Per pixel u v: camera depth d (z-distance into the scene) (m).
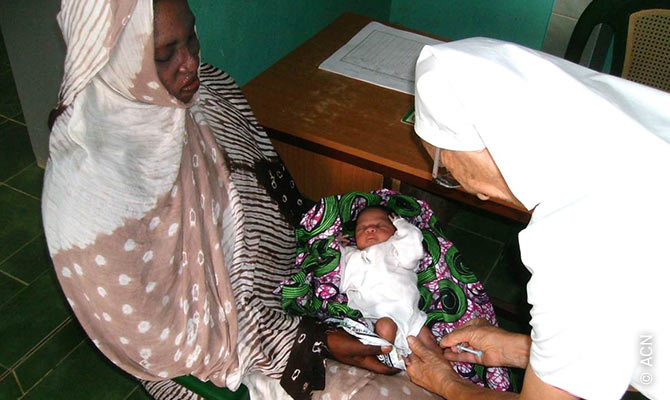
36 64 2.14
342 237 1.72
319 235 1.61
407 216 1.68
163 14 0.93
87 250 1.04
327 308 1.51
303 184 1.84
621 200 0.77
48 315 2.02
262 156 1.50
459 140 0.90
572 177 0.81
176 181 1.12
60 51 2.04
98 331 1.18
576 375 0.80
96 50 0.90
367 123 1.67
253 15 1.83
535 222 0.83
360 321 1.48
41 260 2.20
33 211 2.38
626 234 0.76
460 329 1.38
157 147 1.08
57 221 1.03
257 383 1.38
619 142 0.79
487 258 2.33
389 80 1.84
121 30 0.90
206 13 1.64
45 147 2.45
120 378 1.86
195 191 1.19
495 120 0.82
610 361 0.78
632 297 0.76
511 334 1.30
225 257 1.32
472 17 2.58
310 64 1.90
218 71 1.45
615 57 1.85
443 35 2.72
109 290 1.08
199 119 1.24
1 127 2.76
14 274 2.14
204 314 1.23
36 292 2.09
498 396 1.07
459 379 1.20
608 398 0.79
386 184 1.71
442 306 1.57
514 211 1.50
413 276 1.60
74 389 1.82
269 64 2.02
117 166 1.03
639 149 0.78
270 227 1.51
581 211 0.78
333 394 1.30
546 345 0.82
